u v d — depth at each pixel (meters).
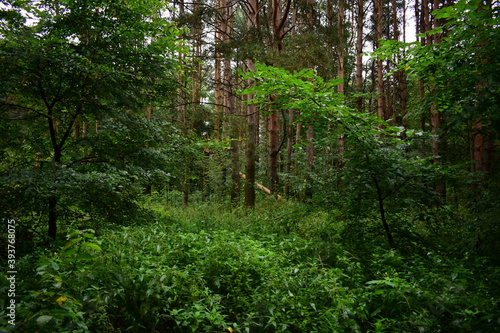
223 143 6.91
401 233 4.98
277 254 4.70
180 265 4.25
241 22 12.98
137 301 3.22
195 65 13.11
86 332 2.38
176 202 13.40
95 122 5.81
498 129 3.94
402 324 2.86
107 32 5.20
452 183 4.76
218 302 3.32
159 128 5.78
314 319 3.08
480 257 4.25
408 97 18.94
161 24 5.57
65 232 5.45
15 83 4.44
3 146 5.12
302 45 9.23
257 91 4.55
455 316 2.77
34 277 3.11
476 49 3.59
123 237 4.71
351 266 4.19
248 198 10.05
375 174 4.60
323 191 5.58
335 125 5.09
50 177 4.21
